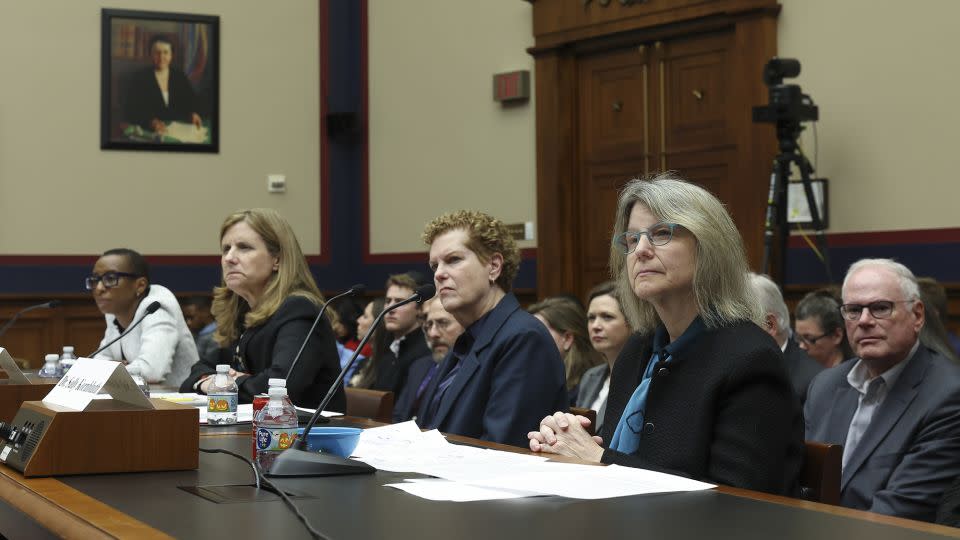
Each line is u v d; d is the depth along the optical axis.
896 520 1.44
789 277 6.96
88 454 1.88
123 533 1.36
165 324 4.79
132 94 9.49
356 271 10.00
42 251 9.22
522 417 2.85
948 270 6.35
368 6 9.89
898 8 6.58
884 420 2.94
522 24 8.70
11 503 1.71
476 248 3.08
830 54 6.88
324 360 3.57
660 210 2.25
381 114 9.80
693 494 1.65
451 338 4.50
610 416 2.49
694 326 2.25
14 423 2.01
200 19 9.68
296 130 9.95
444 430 2.96
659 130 7.82
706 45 7.54
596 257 8.23
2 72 9.19
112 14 9.45
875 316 2.96
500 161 8.87
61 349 9.20
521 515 1.47
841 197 6.80
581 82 8.31
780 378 2.12
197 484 1.78
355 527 1.39
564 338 4.55
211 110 9.70
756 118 6.29
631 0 7.78
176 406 1.99
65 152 9.32
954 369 2.92
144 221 9.50
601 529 1.38
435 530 1.37
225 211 9.74
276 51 9.92
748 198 7.23
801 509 1.53
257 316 3.67
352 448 2.10
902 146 6.55
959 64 6.33
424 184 9.45
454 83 9.22
